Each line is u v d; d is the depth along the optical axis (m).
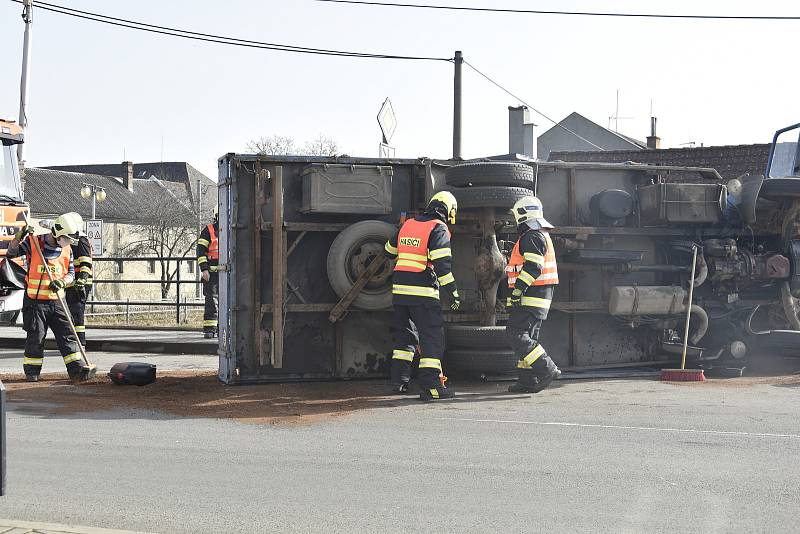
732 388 11.05
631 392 10.75
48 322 11.75
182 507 5.70
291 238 11.39
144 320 22.36
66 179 74.06
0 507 5.69
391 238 10.93
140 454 7.23
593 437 7.91
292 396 10.42
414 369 11.46
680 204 12.63
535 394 10.62
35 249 11.60
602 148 58.00
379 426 8.51
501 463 6.91
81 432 8.16
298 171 11.47
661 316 12.70
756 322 13.40
